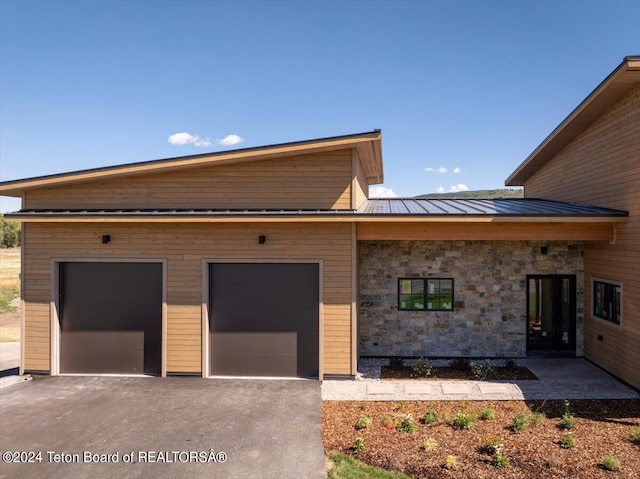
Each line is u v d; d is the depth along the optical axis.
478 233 9.05
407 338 10.77
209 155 9.03
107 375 9.38
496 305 10.66
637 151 8.27
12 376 9.50
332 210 9.16
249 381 8.98
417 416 7.09
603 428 6.55
